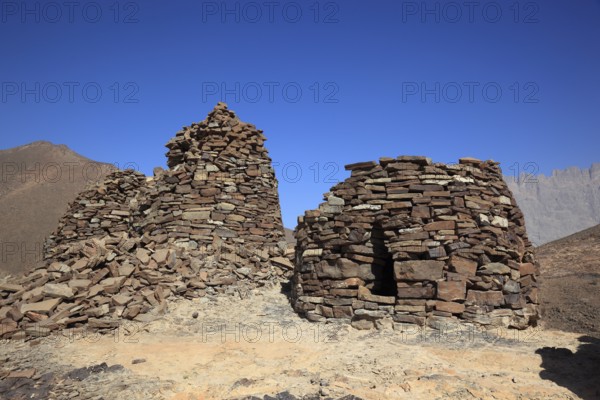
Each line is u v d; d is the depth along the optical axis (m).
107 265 12.74
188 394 7.52
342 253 12.25
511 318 10.90
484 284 10.98
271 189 17.59
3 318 10.56
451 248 11.11
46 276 12.25
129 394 7.54
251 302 13.57
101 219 22.05
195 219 15.94
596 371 8.20
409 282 11.31
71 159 75.44
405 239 11.56
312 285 12.47
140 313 11.80
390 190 12.12
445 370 8.34
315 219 12.86
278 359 9.34
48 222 58.44
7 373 8.40
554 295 22.64
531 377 8.04
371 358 9.09
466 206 11.68
